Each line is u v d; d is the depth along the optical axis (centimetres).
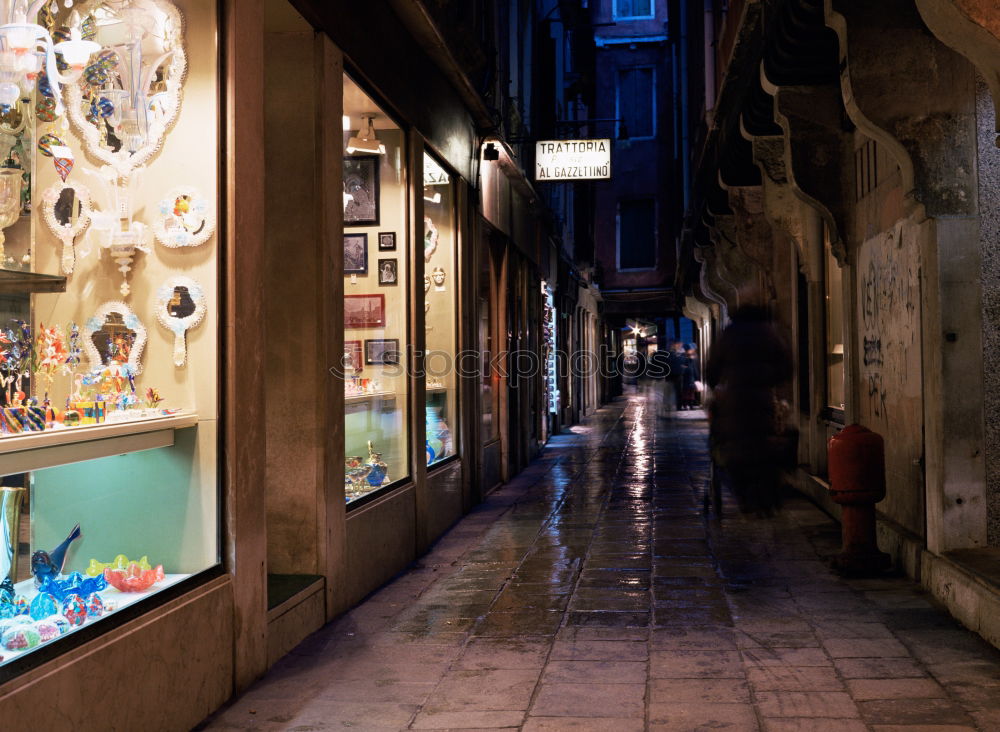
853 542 702
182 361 468
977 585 535
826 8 612
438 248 989
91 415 408
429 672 502
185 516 463
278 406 616
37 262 429
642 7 3888
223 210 474
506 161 1349
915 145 593
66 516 415
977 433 605
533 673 494
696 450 1769
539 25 2014
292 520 612
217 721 436
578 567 762
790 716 421
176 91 471
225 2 476
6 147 410
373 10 732
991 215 596
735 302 1984
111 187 459
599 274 3531
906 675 471
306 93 626
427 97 905
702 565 752
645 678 481
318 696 468
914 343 682
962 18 427
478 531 951
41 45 415
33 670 328
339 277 643
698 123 2220
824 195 870
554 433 2208
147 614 398
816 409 1098
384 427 784
